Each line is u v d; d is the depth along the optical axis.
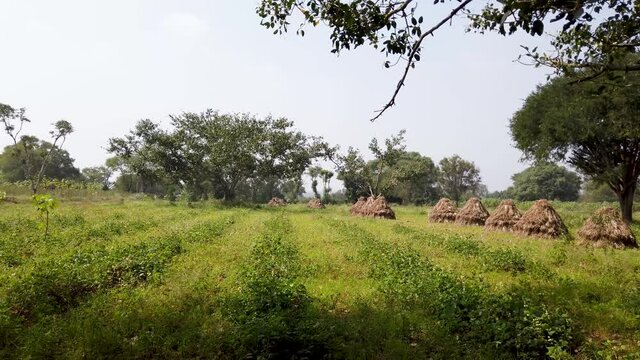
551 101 26.98
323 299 8.30
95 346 5.91
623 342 6.60
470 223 25.30
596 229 16.53
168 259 11.62
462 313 7.26
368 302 8.16
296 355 5.77
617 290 9.18
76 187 49.62
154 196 53.94
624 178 27.58
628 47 6.41
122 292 8.51
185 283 9.25
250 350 5.89
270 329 5.95
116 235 16.31
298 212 36.81
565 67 7.78
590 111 24.12
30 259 11.30
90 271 9.51
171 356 5.93
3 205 29.16
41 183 47.03
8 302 7.42
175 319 7.08
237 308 7.32
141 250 11.91
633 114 21.50
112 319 7.00
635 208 50.44
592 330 7.06
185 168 45.81
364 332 6.58
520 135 29.62
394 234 19.09
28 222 18.16
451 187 74.56
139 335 6.38
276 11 6.86
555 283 9.84
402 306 7.98
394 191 77.31
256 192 78.81
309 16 6.61
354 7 6.25
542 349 6.05
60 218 20.09
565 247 15.01
